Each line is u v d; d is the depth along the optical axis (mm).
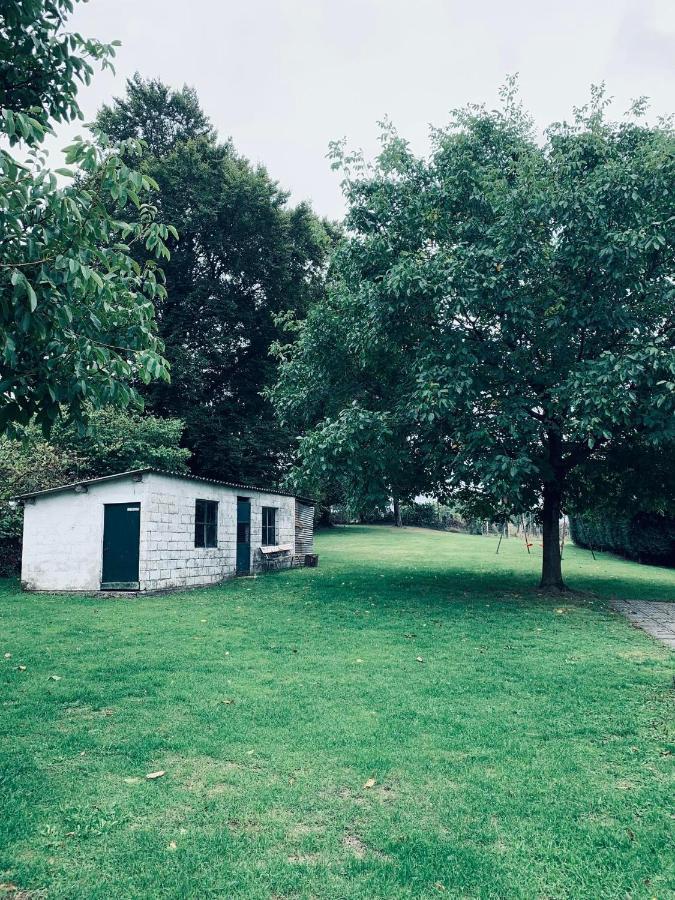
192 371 25500
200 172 26234
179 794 3822
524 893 2854
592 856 3158
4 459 16312
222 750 4520
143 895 2797
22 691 5977
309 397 14484
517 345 11867
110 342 5133
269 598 12836
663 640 8734
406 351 12984
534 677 6629
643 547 21672
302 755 4441
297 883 2902
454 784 3998
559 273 11344
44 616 10547
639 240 10133
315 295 29109
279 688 6156
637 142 12586
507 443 11711
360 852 3201
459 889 2883
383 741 4723
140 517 13703
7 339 4074
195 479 15359
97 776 4086
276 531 19984
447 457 12039
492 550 27047
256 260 27922
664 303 11289
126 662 7152
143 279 5379
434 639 8648
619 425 11805
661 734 4941
